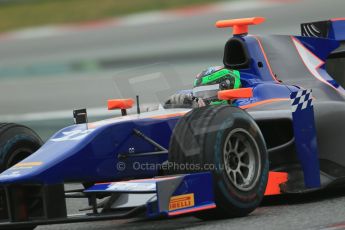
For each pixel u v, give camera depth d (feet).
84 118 70.38
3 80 278.46
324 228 57.16
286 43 82.69
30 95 232.73
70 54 290.56
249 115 67.00
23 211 62.44
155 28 306.14
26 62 289.53
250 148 66.18
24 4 386.93
